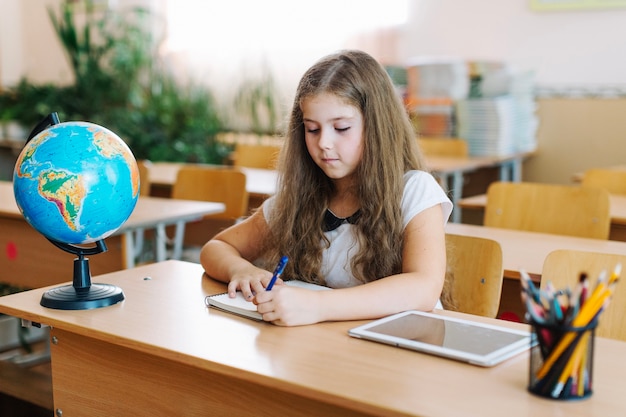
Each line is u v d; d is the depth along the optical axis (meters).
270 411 1.29
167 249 3.87
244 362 1.17
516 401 1.02
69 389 1.57
